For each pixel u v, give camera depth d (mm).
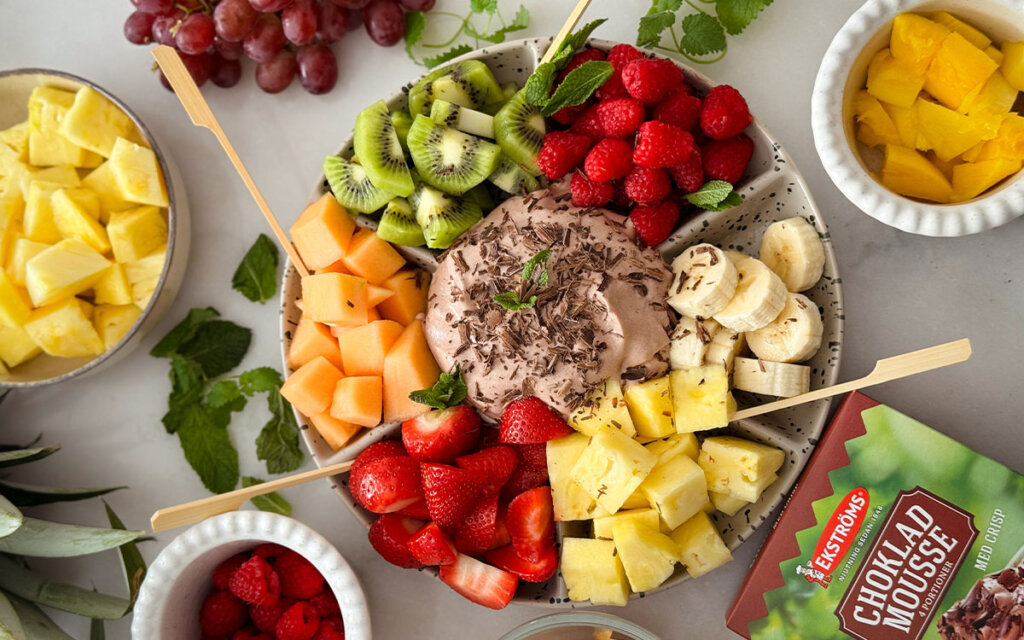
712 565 695
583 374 683
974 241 741
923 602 675
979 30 687
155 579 680
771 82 761
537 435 687
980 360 738
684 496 683
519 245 695
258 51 758
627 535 682
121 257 763
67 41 804
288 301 725
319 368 711
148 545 793
